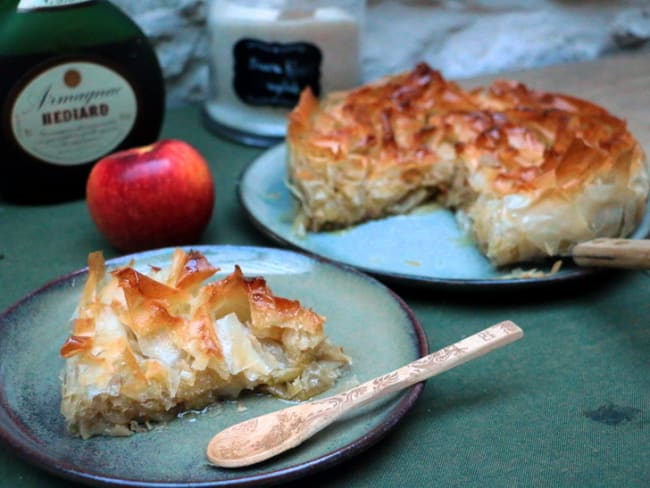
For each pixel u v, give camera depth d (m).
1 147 0.71
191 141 0.86
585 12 0.99
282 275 0.61
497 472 0.49
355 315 0.58
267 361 0.52
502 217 0.64
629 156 0.65
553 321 0.61
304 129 0.73
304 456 0.48
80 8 0.71
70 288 0.59
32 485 0.49
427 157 0.72
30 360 0.55
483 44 0.99
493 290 0.61
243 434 0.49
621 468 0.49
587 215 0.63
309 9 0.81
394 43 0.98
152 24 0.91
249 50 0.81
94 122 0.73
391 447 0.51
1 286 0.65
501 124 0.73
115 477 0.46
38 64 0.70
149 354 0.51
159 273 0.57
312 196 0.69
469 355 0.52
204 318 0.52
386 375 0.51
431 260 0.66
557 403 0.54
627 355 0.57
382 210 0.72
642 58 0.97
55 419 0.51
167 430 0.51
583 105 0.75
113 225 0.67
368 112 0.76
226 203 0.75
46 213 0.74
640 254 0.59
